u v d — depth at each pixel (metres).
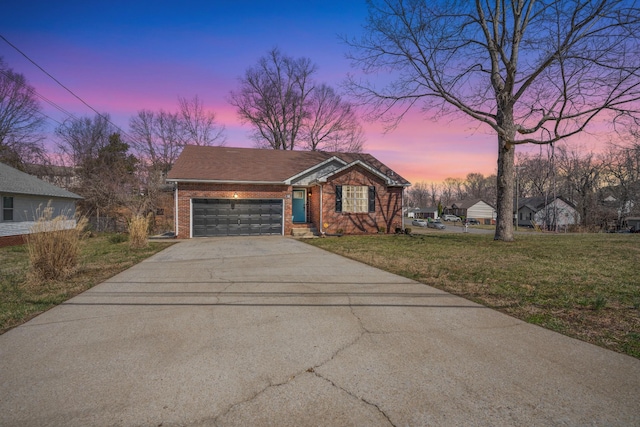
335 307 4.57
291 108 33.78
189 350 3.23
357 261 8.46
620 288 5.26
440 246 11.18
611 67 9.60
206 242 13.78
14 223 14.61
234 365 2.92
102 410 2.27
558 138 10.66
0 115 25.39
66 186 29.48
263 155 20.14
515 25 11.45
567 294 4.97
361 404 2.32
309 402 2.35
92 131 33.50
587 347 3.18
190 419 2.17
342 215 17.62
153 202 25.25
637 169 35.69
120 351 3.22
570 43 9.57
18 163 26.17
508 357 3.01
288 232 17.31
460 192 109.31
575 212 46.38
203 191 16.11
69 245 6.70
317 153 21.73
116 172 28.72
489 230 37.31
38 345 3.37
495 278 6.12
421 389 2.50
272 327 3.84
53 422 2.14
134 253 10.39
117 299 5.06
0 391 2.51
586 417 2.14
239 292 5.44
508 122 11.95
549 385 2.52
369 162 21.47
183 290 5.60
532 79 10.95
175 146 34.34
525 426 2.06
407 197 114.44
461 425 2.08
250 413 2.22
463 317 4.10
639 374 2.67
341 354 3.12
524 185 61.09
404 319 4.06
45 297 5.16
